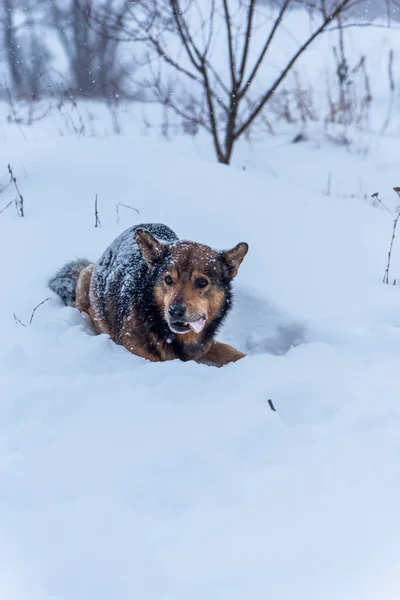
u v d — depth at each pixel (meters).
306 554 2.50
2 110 14.41
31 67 18.06
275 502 2.81
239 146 11.18
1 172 8.13
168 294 4.41
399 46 17.62
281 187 8.34
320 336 4.97
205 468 3.04
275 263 6.17
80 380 3.89
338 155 10.80
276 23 8.52
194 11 17.98
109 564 2.47
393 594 2.31
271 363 4.23
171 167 8.27
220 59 16.94
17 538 2.61
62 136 10.12
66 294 5.61
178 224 6.77
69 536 2.62
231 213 7.16
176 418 3.46
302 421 3.58
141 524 2.69
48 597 2.33
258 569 2.43
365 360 4.33
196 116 12.33
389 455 3.12
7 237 6.40
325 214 7.45
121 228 6.62
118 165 8.21
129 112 14.35
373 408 3.52
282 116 13.02
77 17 16.64
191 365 4.11
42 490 2.89
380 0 13.94
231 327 5.58
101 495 2.85
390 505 2.78
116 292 4.99
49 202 7.19
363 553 2.51
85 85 16.22
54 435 3.32
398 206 8.25
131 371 4.05
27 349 4.35
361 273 6.06
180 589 2.35
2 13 18.89
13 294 5.34
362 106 12.64
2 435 3.34
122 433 3.31
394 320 5.15
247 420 3.40
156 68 16.88
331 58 17.00
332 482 2.94
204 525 2.67
